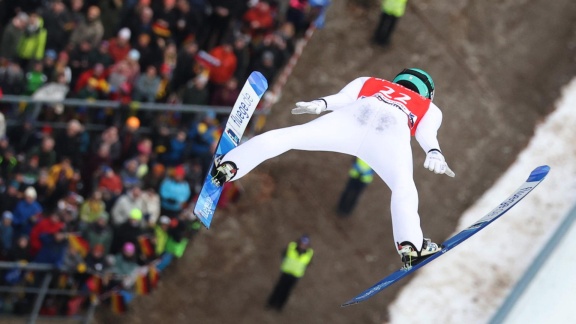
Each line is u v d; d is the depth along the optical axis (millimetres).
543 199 76375
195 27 66250
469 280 72125
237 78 65062
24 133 59406
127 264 59750
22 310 59969
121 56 62469
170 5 64312
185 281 66812
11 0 63594
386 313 69688
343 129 32156
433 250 31375
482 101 79500
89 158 60094
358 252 70875
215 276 67500
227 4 67000
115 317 63469
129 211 59188
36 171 58312
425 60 79812
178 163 63000
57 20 61906
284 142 31734
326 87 76500
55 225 57969
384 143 32031
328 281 69250
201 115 63594
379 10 80625
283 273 65312
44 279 59156
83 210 58844
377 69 78375
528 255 73562
